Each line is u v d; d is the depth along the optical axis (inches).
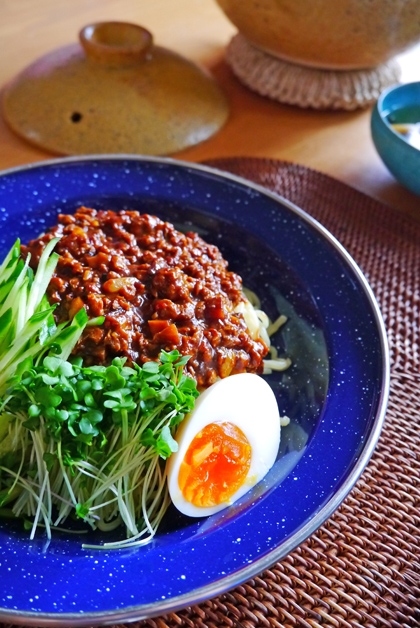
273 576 12.9
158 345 14.4
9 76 22.5
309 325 15.9
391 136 19.0
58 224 16.3
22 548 12.4
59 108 20.2
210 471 13.5
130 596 11.6
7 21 25.0
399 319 17.0
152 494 13.7
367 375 14.6
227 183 17.7
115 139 19.8
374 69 22.6
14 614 11.2
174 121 20.5
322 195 19.6
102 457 13.4
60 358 13.4
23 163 19.5
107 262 15.0
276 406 14.2
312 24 20.0
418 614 12.6
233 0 20.5
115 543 12.9
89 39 20.7
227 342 14.9
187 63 22.2
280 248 16.9
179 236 16.2
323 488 12.9
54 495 13.3
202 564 12.0
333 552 13.2
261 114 22.4
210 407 13.5
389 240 18.8
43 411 12.6
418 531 13.6
